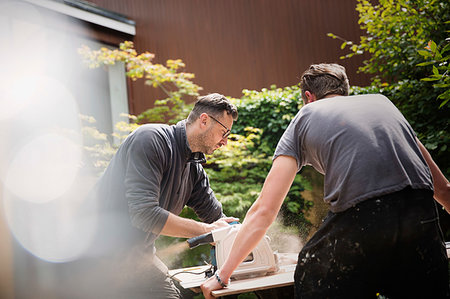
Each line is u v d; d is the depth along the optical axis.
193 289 1.70
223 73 6.77
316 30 6.34
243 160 4.63
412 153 1.31
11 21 5.33
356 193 1.24
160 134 1.77
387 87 4.01
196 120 1.86
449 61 3.09
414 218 1.23
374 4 5.93
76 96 6.05
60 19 5.97
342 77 1.56
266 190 1.43
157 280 1.83
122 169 1.78
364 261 1.25
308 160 1.44
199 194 2.09
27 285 2.01
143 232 1.79
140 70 5.39
